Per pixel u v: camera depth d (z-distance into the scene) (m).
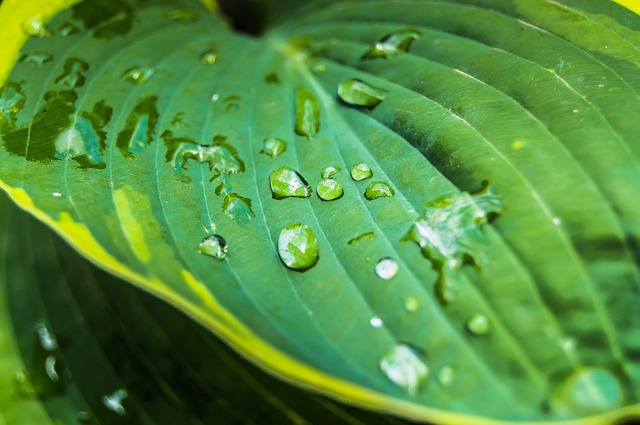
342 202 0.16
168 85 0.18
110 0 0.19
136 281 0.14
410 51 0.17
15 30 0.18
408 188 0.16
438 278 0.15
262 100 0.17
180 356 0.18
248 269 0.15
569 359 0.14
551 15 0.17
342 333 0.14
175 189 0.16
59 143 0.16
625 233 0.14
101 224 0.15
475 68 0.17
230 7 0.24
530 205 0.15
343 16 0.19
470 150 0.16
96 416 0.18
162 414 0.18
